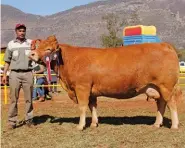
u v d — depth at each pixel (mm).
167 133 8875
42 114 12117
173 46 9344
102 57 9266
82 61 9258
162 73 9070
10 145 8039
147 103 15039
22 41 9562
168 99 9203
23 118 11172
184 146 7773
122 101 15922
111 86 9211
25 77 9547
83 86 9242
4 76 9703
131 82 9180
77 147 7734
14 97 9586
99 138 8406
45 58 9211
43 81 16750
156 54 9117
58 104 15180
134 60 9148
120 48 9406
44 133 9047
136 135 8703
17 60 9453
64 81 9555
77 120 10773
